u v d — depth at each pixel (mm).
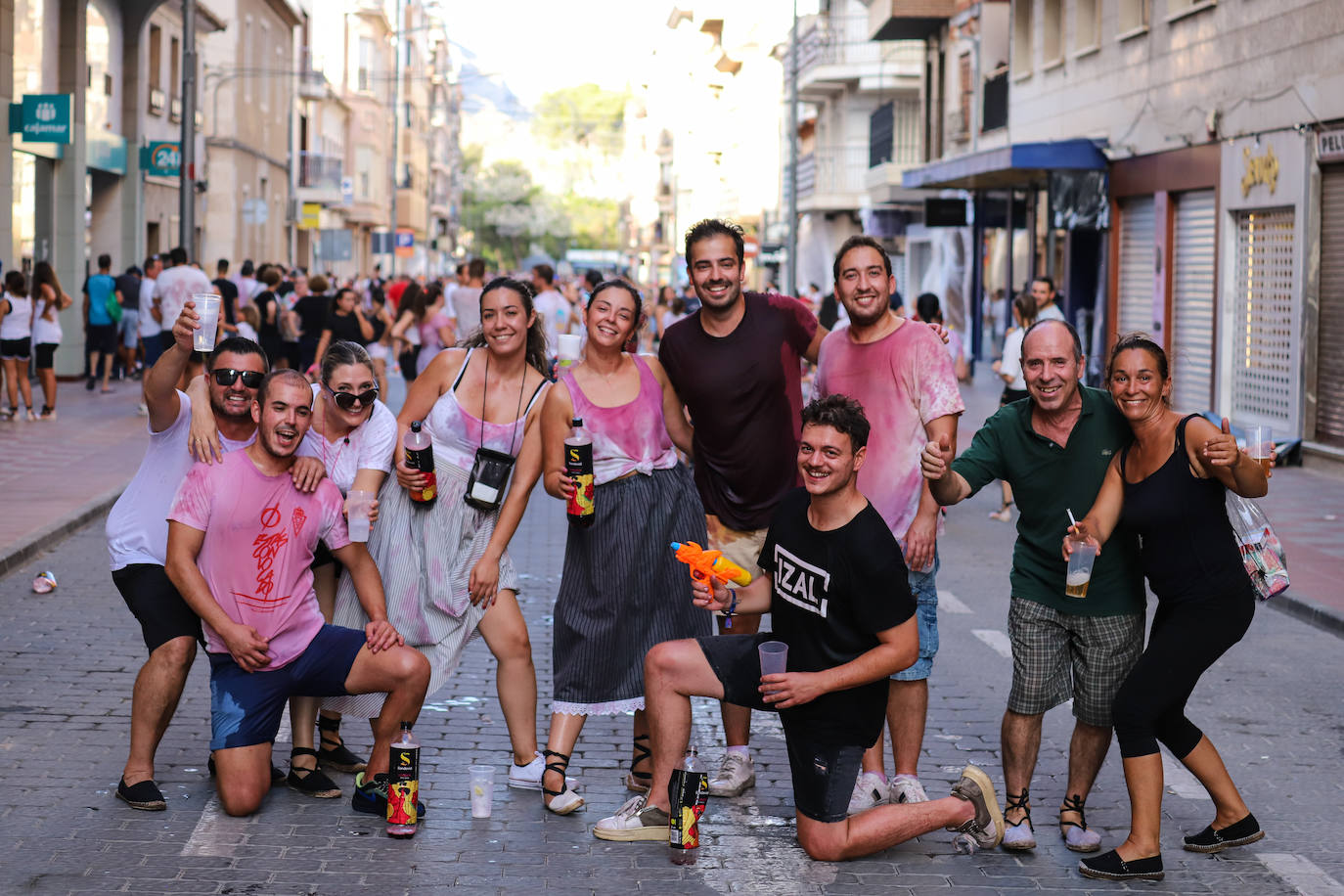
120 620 9133
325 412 6152
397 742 5676
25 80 25219
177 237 35906
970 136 34406
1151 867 5449
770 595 5711
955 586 11055
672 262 90688
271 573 5801
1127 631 5723
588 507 5945
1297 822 6145
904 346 6188
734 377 6281
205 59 43219
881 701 5504
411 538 6176
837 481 5293
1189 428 5480
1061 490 5707
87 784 6133
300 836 5637
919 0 36344
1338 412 17328
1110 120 24609
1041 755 6988
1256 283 19469
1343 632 9672
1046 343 5621
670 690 5699
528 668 6305
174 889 5074
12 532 11461
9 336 19828
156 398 5957
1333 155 16984
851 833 5496
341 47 77250
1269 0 18594
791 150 35188
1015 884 5383
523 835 5734
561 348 6625
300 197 60219
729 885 5289
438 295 19594
